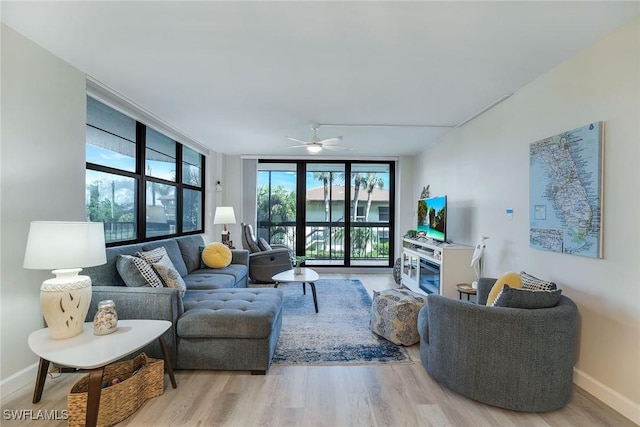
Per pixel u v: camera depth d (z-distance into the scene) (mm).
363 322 3328
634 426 1751
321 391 2070
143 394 1913
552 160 2371
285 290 4633
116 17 1831
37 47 2150
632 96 1814
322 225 6273
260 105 3297
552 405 1853
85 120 2600
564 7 1694
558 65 2359
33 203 2150
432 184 5109
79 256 1832
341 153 5914
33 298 2152
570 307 1914
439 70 2463
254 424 1746
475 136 3666
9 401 1902
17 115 2033
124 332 1929
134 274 2434
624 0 1633
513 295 1931
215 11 1761
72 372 2221
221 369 2277
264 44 2107
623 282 1867
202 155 5551
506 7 1699
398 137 4637
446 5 1688
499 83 2693
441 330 2107
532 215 2598
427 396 2018
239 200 6141
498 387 1878
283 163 6250
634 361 1805
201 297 2729
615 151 1909
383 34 1976
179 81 2709
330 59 2305
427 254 4137
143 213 3703
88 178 2908
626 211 1849
